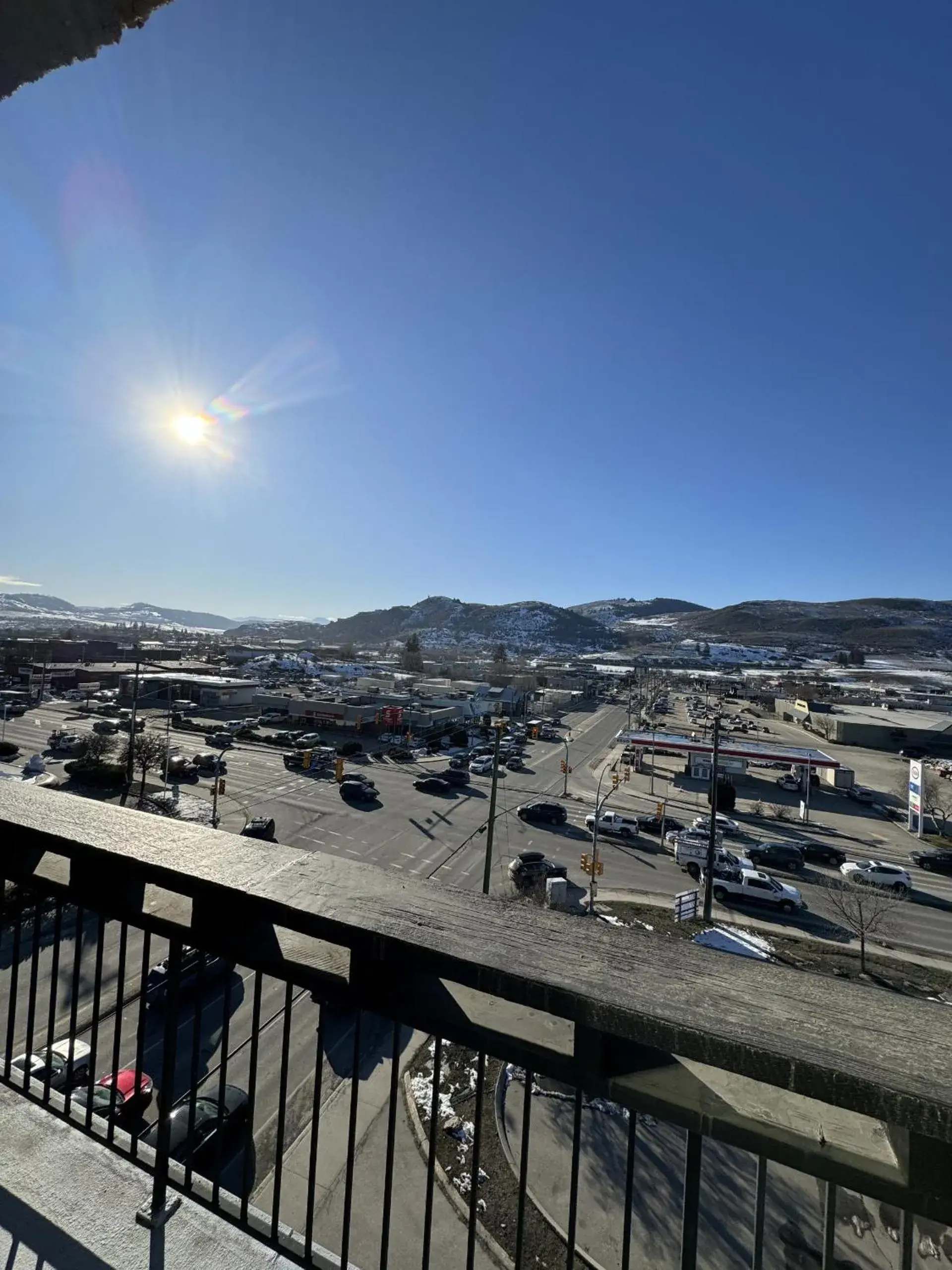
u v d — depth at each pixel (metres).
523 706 62.62
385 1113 7.18
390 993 1.24
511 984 1.01
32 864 1.87
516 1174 6.13
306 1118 7.10
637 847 22.56
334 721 45.16
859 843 25.19
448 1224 5.66
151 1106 6.11
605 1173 6.02
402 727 44.94
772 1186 5.41
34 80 1.76
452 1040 1.19
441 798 27.98
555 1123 6.69
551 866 19.12
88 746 29.78
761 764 42.94
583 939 1.11
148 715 46.41
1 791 2.04
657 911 16.81
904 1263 0.88
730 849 23.09
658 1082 1.02
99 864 1.58
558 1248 5.33
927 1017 0.92
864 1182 0.88
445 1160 6.38
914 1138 0.85
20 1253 1.57
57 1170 1.83
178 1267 1.54
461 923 1.16
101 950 1.80
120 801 24.17
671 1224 5.42
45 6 1.49
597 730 54.72
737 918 17.00
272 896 1.29
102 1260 1.55
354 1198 5.98
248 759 34.56
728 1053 0.87
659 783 34.12
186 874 1.39
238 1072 7.78
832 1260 0.94
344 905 1.24
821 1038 0.86
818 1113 0.95
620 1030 0.93
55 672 63.50
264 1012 9.11
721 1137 0.97
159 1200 1.65
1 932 1.99
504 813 25.97
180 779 29.09
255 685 57.22
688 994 0.96
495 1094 7.23
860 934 14.36
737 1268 4.92
